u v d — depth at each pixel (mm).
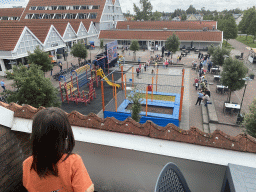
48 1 63719
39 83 13617
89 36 54188
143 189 3959
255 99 11820
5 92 14180
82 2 60906
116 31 53281
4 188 3096
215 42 48281
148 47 51281
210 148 3143
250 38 80625
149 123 3443
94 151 3988
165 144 3293
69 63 38688
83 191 1098
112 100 21016
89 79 25766
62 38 41719
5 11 68188
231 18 59281
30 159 1181
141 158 3713
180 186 2592
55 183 1122
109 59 32875
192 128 3271
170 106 19156
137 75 29812
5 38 30000
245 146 3010
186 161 3453
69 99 21500
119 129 3559
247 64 38469
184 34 49031
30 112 3469
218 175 3387
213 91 24328
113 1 66625
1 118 2953
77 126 3820
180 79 28594
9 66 30516
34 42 33688
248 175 2566
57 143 1057
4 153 3053
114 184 4121
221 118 17469
